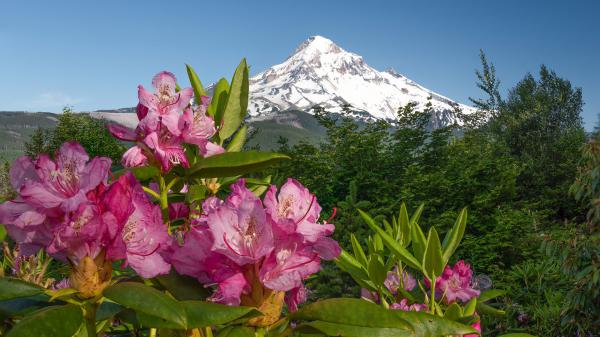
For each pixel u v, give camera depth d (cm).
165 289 128
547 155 2214
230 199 123
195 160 181
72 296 114
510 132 2455
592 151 588
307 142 1345
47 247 112
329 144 1429
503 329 585
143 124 156
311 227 127
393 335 116
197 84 191
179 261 120
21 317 119
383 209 1080
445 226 1066
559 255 573
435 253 185
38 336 99
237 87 187
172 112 159
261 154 150
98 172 112
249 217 119
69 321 104
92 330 115
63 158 117
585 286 537
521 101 2700
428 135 1433
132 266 118
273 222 121
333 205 1187
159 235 120
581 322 541
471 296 263
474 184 1145
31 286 113
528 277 681
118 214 112
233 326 118
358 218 829
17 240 114
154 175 161
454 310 175
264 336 122
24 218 112
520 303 664
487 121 2623
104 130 1892
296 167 1244
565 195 1784
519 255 990
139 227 120
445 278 261
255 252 118
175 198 169
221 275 118
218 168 153
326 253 124
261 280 118
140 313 107
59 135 1962
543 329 586
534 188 2016
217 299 122
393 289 256
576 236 571
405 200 1115
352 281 709
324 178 1201
